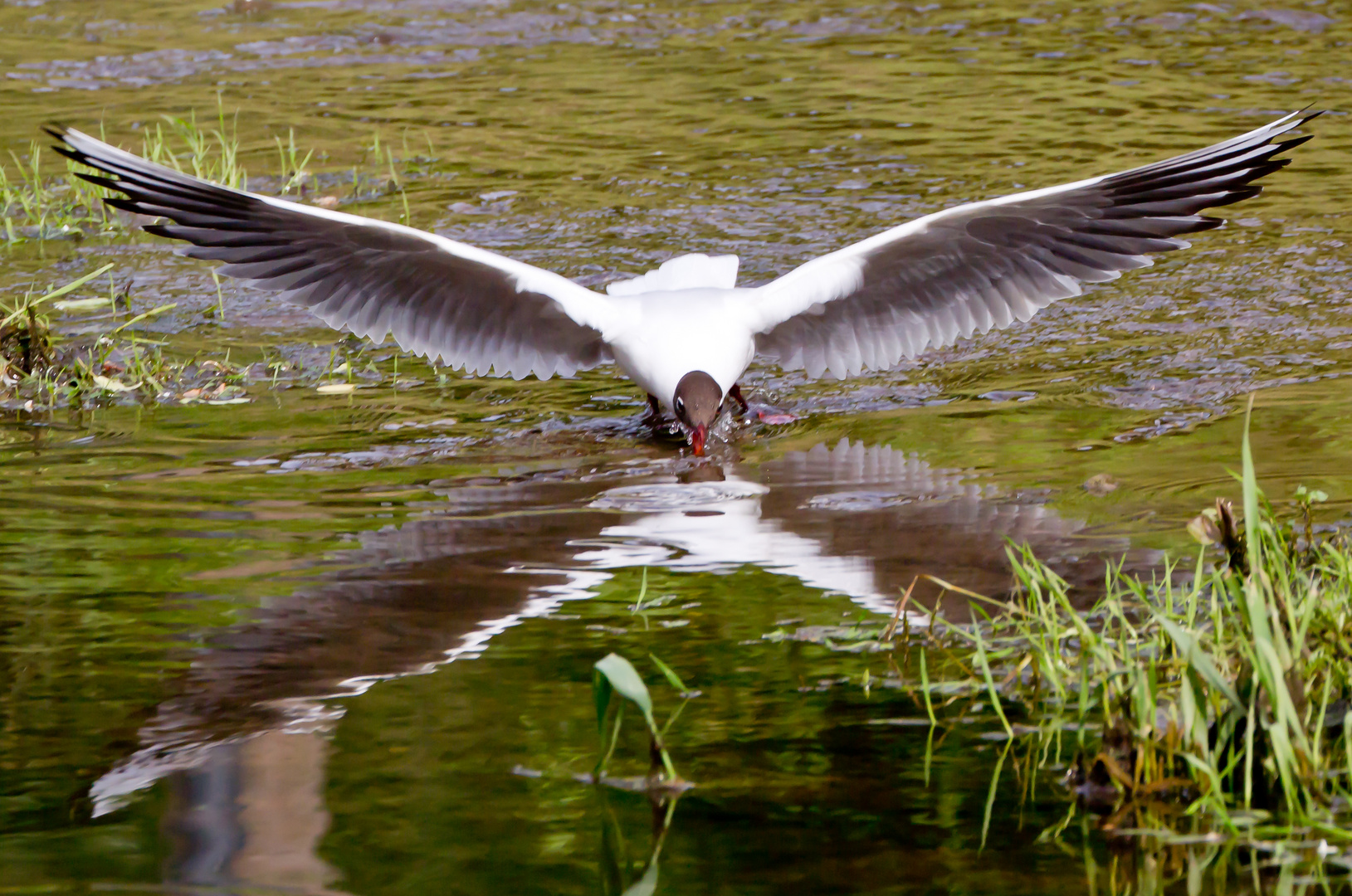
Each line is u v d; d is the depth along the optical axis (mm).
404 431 11367
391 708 6812
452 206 17672
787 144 20188
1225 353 12523
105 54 25719
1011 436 10844
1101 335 13211
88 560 8641
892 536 8930
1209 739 6414
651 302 11352
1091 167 18422
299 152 20141
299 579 8344
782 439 11109
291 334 14023
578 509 9547
